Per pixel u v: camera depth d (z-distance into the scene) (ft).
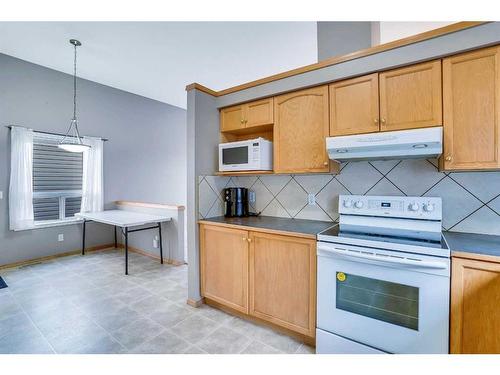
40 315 7.33
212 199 8.38
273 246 6.36
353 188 7.01
